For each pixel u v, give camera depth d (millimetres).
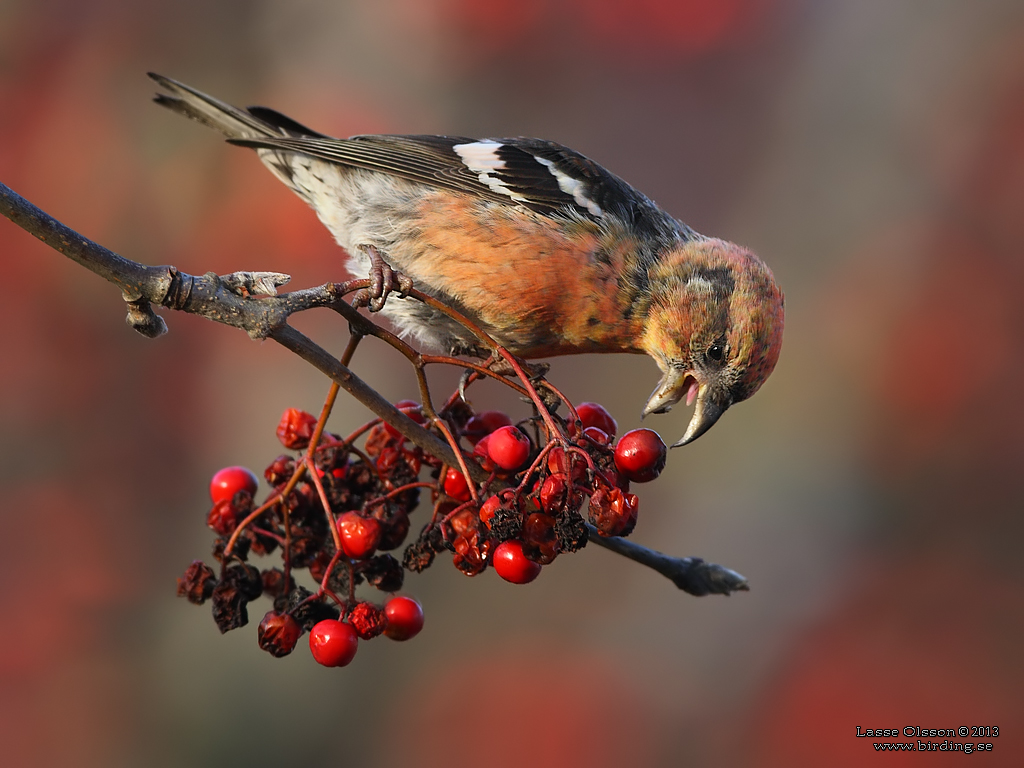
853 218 15336
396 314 7559
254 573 5344
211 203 11352
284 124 8148
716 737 12352
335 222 7852
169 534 11602
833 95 15703
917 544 13664
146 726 11070
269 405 11852
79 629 11102
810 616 13258
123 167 11398
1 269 11016
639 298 7266
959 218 14945
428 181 7438
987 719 11852
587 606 13492
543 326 7438
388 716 12148
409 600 5176
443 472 5219
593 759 12039
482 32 13148
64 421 11367
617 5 13945
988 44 15547
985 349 14047
